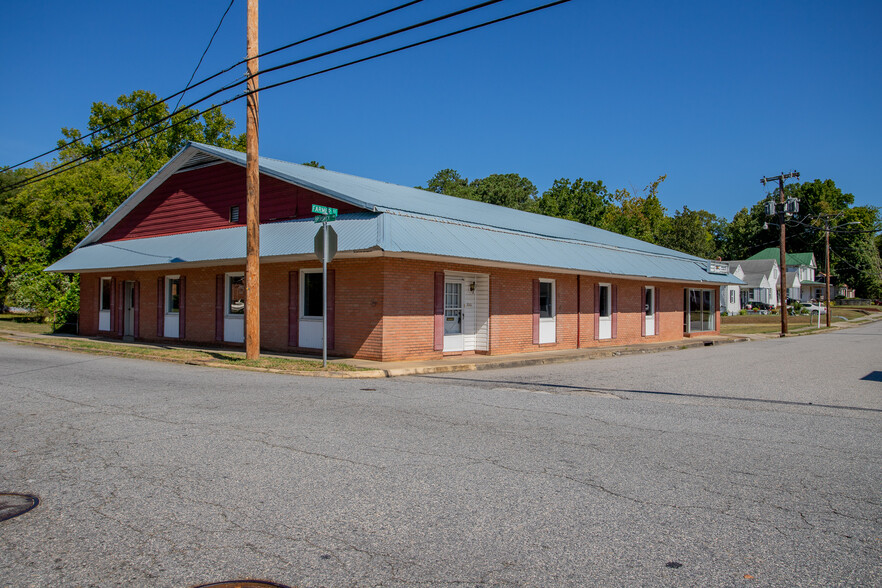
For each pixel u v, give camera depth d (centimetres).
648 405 955
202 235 1978
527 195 7044
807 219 8744
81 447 641
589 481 540
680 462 606
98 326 2483
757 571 369
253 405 895
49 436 689
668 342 2617
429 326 1622
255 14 1386
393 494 501
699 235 5991
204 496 494
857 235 8625
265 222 1833
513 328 1880
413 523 441
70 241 3131
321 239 1343
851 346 2478
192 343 2055
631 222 6088
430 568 371
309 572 365
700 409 926
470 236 1695
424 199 2050
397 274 1545
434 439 690
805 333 3616
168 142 4509
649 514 462
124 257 2127
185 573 364
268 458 602
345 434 708
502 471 568
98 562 379
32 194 3341
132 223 2344
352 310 1585
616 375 1390
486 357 1734
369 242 1408
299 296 1727
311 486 520
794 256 8638
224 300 1969
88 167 3197
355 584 351
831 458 629
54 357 1656
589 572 367
